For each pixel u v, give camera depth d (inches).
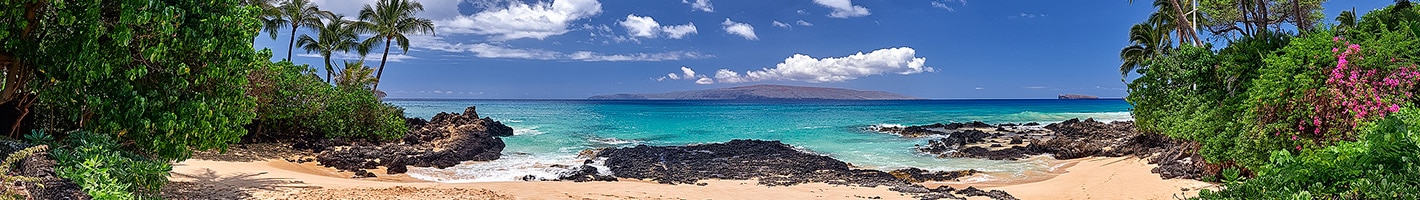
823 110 3496.6
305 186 486.0
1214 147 529.7
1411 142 175.8
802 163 805.2
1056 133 1408.7
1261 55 499.5
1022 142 1159.0
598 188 545.6
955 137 1213.1
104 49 354.0
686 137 1358.3
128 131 384.2
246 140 879.1
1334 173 173.0
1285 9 1273.4
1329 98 417.4
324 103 994.1
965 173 754.8
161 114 381.7
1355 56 408.2
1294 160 184.2
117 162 294.0
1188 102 646.5
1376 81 400.2
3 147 284.8
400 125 1093.1
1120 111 3371.1
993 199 528.4
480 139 1053.8
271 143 900.6
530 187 532.1
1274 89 459.8
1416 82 392.2
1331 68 423.5
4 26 335.0
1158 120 755.4
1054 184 627.8
